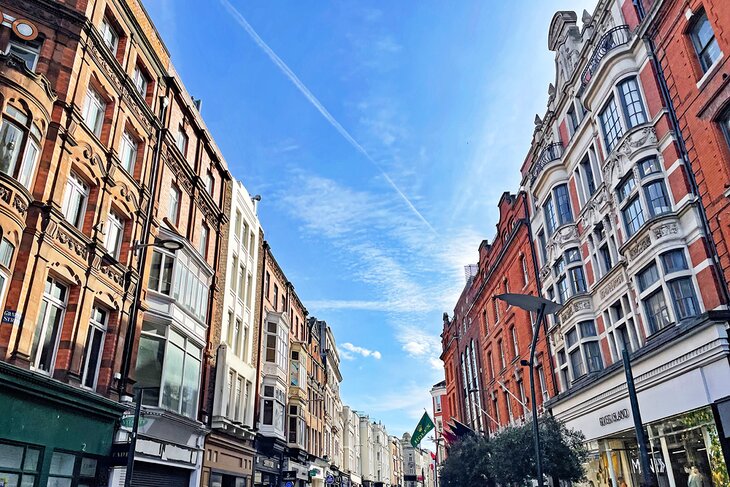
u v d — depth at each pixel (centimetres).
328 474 4869
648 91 1788
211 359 2152
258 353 2875
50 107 1314
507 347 3409
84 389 1364
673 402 1590
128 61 1730
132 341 1584
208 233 2303
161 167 1889
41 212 1251
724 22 1444
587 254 2262
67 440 1258
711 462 1429
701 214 1546
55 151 1313
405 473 12900
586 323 2219
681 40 1633
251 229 2902
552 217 2591
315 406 4416
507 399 3444
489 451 2578
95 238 1445
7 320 1129
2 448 1084
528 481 1886
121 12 1705
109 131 1570
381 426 9762
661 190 1706
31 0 1376
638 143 1769
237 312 2573
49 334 1302
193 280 1980
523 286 3095
